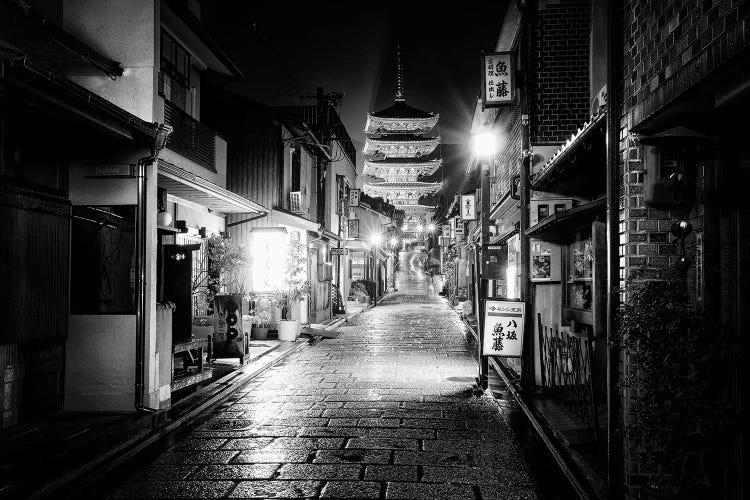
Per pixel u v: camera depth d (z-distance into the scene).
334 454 8.12
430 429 9.48
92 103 7.97
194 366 13.57
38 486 6.40
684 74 4.70
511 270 18.28
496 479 7.14
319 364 16.62
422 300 57.53
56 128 8.98
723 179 5.04
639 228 5.77
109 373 10.01
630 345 4.92
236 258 16.78
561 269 11.90
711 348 4.38
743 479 4.63
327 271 32.00
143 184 10.19
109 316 10.07
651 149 5.59
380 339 23.28
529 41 13.50
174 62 15.25
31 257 8.59
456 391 12.68
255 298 20.78
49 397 9.70
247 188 22.25
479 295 13.49
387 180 68.81
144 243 10.15
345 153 39.88
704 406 4.40
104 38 10.79
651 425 4.58
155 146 10.19
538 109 13.40
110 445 8.11
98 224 10.09
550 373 11.14
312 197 29.91
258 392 12.54
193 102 16.61
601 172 9.97
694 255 5.55
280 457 7.97
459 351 19.67
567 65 13.43
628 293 5.72
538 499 6.52
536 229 10.47
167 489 6.73
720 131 5.05
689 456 4.73
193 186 13.45
